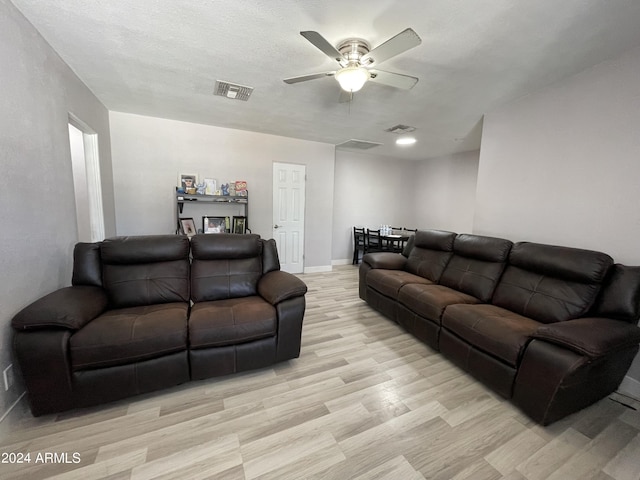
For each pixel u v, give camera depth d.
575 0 1.48
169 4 1.58
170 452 1.39
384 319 3.18
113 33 1.87
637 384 1.90
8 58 1.53
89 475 1.26
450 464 1.37
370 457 1.39
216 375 1.93
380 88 2.59
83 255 2.09
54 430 1.50
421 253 3.43
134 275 2.21
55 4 1.58
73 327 1.57
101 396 1.63
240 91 2.79
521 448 1.47
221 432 1.53
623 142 2.03
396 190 6.71
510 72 2.28
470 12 1.59
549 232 2.55
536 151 2.64
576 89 2.30
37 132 1.81
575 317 1.94
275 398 1.81
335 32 1.81
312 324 3.01
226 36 1.89
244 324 1.94
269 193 4.66
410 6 1.55
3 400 1.44
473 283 2.67
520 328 1.88
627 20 1.64
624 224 2.04
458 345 2.16
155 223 3.90
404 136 4.41
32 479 1.23
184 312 2.00
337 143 5.06
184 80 2.58
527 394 1.66
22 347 1.45
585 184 2.27
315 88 2.69
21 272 1.61
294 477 1.28
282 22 1.73
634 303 1.77
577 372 1.50
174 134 3.89
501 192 3.00
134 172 3.72
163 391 1.86
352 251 6.42
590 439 1.54
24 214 1.65
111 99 3.08
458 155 5.71
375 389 1.93
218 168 4.20
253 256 2.64
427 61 2.12
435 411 1.73
